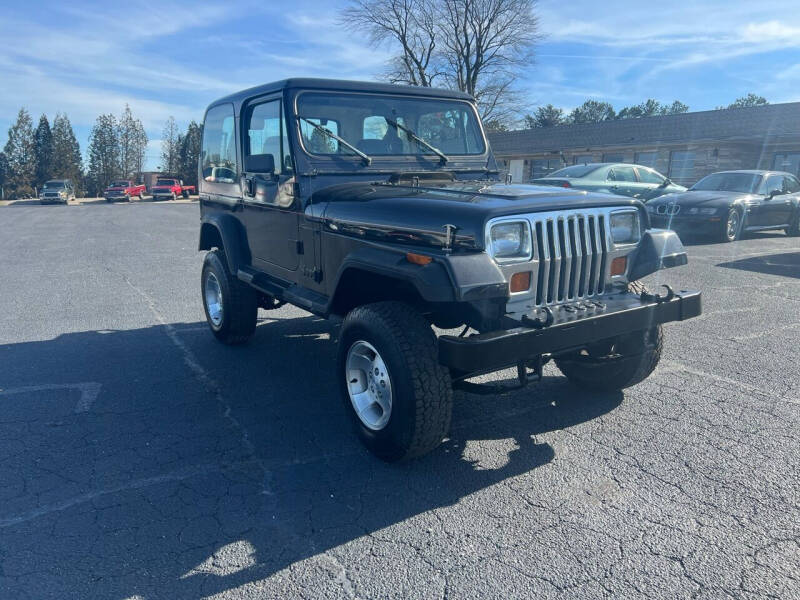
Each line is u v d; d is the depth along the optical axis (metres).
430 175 4.54
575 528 2.91
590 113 83.00
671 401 4.40
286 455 3.71
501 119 37.75
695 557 2.68
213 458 3.68
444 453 3.70
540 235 3.38
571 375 4.59
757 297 7.53
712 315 6.70
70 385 4.92
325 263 4.12
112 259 12.14
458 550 2.76
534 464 3.54
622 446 3.73
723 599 2.42
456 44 36.81
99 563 2.70
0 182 65.69
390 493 3.26
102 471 3.52
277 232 4.70
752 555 2.69
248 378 5.08
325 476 3.45
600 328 3.35
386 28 35.84
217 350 5.86
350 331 3.57
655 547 2.76
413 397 3.21
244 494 3.26
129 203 45.81
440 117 4.83
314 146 4.32
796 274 8.98
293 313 7.26
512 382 3.93
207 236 6.16
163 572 2.64
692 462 3.52
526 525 2.94
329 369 5.30
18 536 2.89
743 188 13.39
